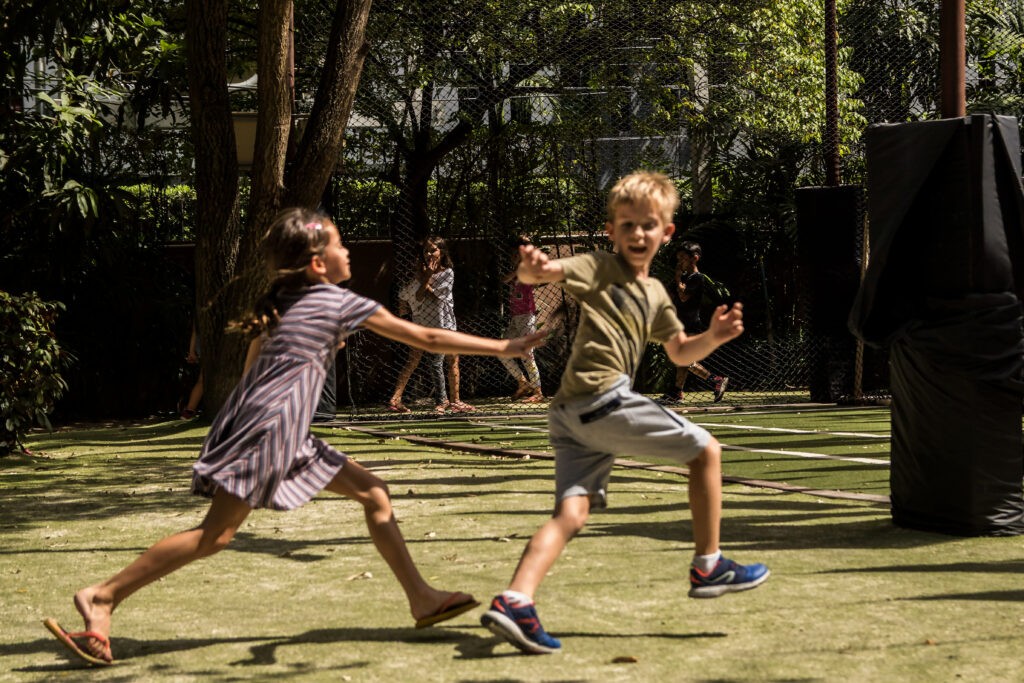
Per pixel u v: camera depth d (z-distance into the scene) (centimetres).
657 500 611
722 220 1438
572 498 344
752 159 1476
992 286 508
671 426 344
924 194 521
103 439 982
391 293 1336
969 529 509
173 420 1164
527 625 329
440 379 1167
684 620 376
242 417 339
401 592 425
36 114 1159
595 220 1396
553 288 1333
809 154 1472
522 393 1267
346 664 336
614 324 344
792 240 1412
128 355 1270
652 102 1405
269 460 334
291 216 355
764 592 410
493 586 429
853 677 313
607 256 351
